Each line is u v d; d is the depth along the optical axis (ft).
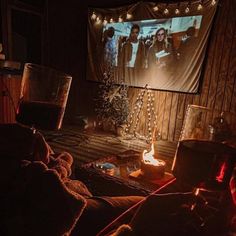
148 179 5.88
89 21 15.96
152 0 13.24
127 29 14.39
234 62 11.45
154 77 13.78
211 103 12.32
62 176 2.90
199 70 12.22
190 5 12.05
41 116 3.36
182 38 12.52
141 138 14.02
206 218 1.97
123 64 14.87
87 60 16.52
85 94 17.19
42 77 3.48
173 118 13.55
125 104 14.38
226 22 11.44
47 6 18.16
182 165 1.93
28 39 18.43
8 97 11.42
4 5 15.62
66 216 1.84
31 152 2.49
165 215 1.94
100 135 14.37
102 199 2.77
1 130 2.50
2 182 2.04
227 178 1.86
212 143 2.05
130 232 1.87
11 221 1.82
